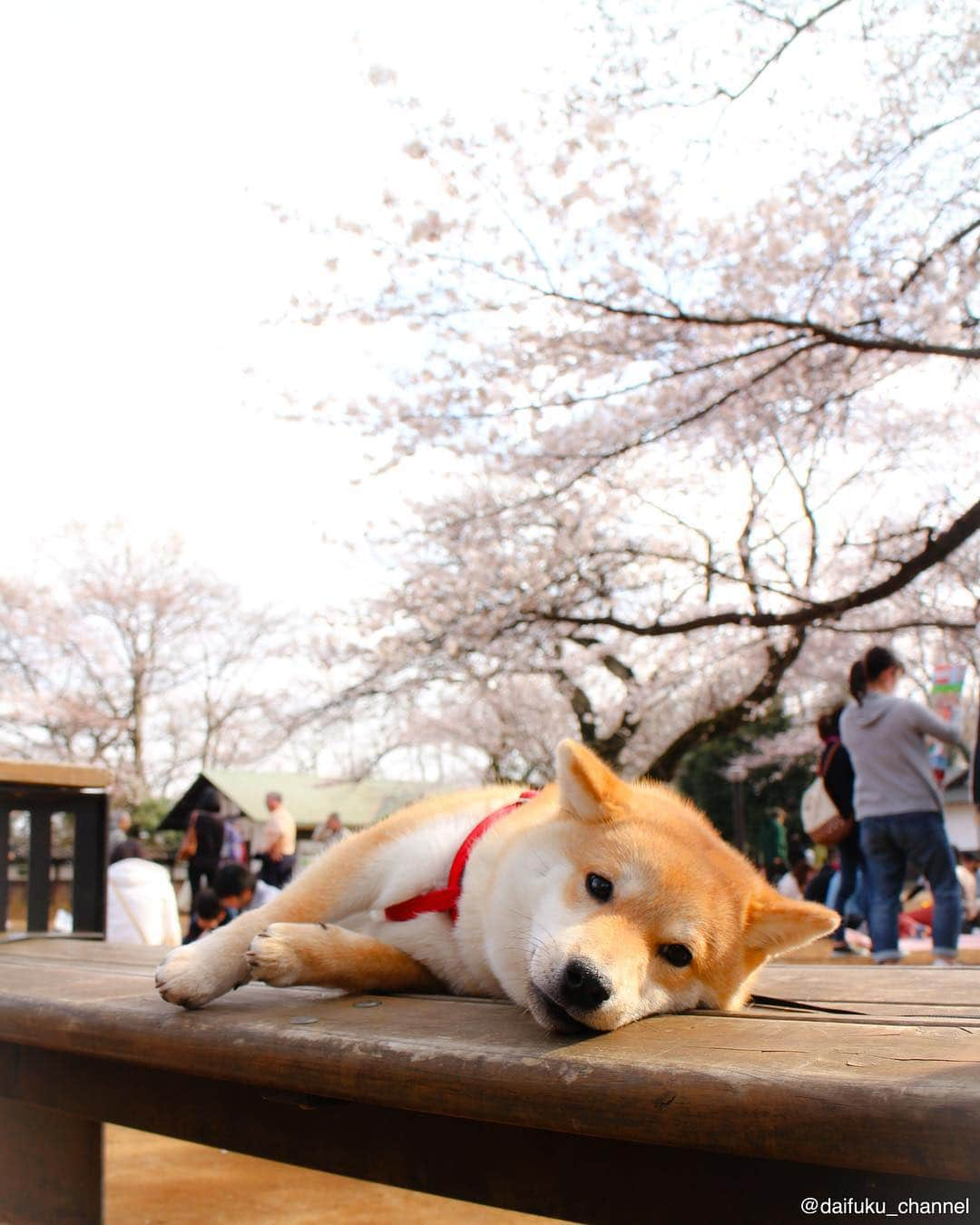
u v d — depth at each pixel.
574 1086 1.13
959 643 11.18
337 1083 1.34
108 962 2.53
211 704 25.69
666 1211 1.16
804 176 7.33
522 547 9.84
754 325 7.56
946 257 7.19
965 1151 0.89
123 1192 3.06
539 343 7.88
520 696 13.41
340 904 2.09
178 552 24.78
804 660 12.21
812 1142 0.97
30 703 22.34
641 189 7.42
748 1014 1.55
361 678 11.73
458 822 2.17
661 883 1.68
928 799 5.31
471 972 1.90
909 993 1.95
